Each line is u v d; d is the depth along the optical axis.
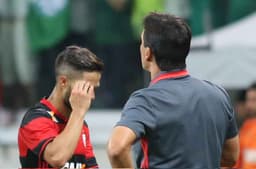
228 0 25.53
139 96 11.45
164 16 11.62
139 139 11.20
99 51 26.11
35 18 25.89
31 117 12.89
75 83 12.80
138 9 25.59
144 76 25.80
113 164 11.07
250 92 21.38
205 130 11.49
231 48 22.31
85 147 13.40
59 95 12.99
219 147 11.73
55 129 12.88
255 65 22.02
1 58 26.33
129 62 26.05
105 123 25.47
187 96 11.47
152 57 11.64
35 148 12.62
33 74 26.41
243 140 21.14
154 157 11.34
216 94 11.79
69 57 12.90
